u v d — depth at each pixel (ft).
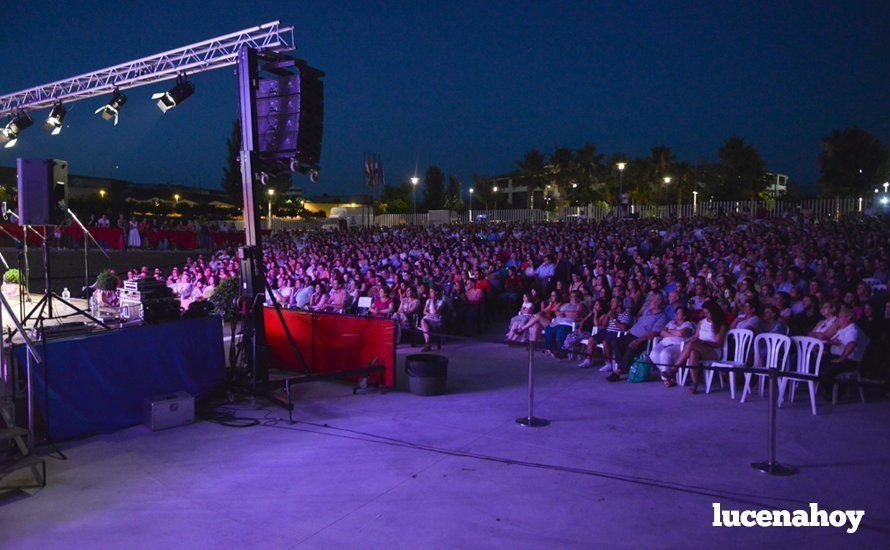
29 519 14.87
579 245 56.85
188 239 92.12
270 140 26.22
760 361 24.49
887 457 17.95
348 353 27.96
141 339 22.59
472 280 41.81
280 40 27.86
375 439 20.31
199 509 15.26
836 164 132.26
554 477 16.87
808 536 13.46
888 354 24.21
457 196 227.81
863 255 44.68
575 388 26.53
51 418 20.06
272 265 53.52
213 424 22.25
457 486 16.35
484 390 26.48
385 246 65.67
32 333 22.26
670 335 27.25
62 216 24.49
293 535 13.85
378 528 14.10
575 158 223.30
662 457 18.24
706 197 203.62
